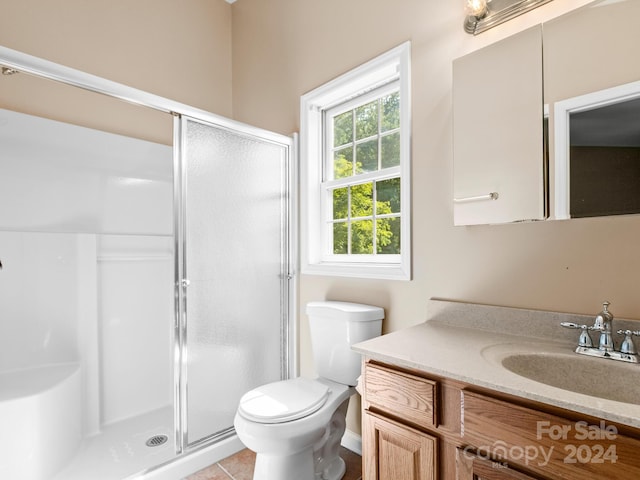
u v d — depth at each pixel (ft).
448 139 4.82
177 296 5.37
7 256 5.74
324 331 5.68
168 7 7.81
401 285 5.34
